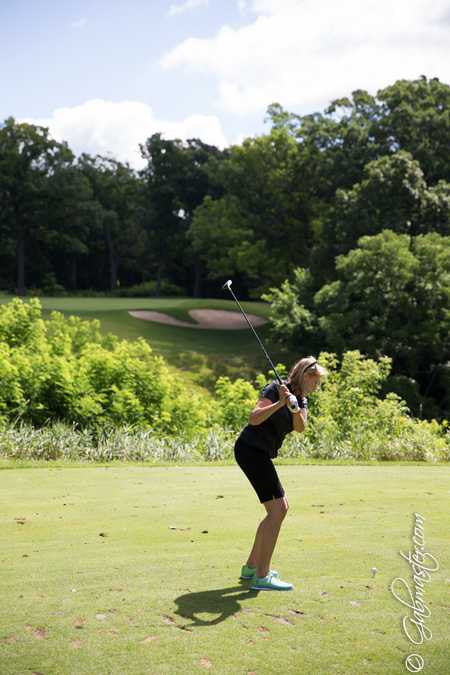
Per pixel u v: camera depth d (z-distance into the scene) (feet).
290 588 10.19
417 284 75.20
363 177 103.09
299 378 11.59
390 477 23.07
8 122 170.30
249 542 13.05
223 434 35.19
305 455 32.65
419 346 75.20
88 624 8.63
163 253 207.92
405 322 78.43
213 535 13.62
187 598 9.71
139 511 16.12
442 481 21.99
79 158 220.02
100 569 11.03
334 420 38.24
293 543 12.99
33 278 212.84
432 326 72.13
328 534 13.75
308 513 16.07
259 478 11.00
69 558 11.70
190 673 7.32
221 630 8.57
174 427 38.60
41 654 7.72
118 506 16.76
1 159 171.83
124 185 224.53
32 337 48.06
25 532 13.78
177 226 198.29
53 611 9.04
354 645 8.16
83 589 9.97
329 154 115.75
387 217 90.22
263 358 99.25
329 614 9.18
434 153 105.19
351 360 41.55
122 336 102.01
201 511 16.16
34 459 28.12
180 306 129.49
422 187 92.48
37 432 30.66
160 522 14.85
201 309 130.41
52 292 208.23
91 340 66.03
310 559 11.84
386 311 75.87
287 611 9.28
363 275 76.59
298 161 129.29
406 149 101.50
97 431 34.58
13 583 10.19
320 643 8.21
